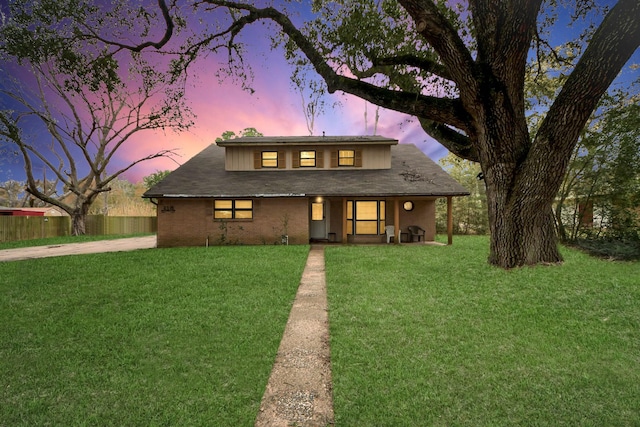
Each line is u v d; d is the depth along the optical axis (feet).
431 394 9.59
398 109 25.22
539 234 23.91
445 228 75.15
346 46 27.22
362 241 54.44
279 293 21.18
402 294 19.92
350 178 52.44
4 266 31.27
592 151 33.99
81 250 47.09
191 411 9.05
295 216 49.65
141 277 25.72
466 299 18.37
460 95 23.90
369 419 8.57
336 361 11.79
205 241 49.32
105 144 83.82
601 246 31.68
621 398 9.20
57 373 11.25
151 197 47.24
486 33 22.65
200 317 16.74
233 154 56.34
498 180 24.40
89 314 17.42
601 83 19.88
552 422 8.30
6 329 15.37
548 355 11.82
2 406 9.39
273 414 8.93
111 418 8.80
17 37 24.58
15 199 133.80
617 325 14.08
